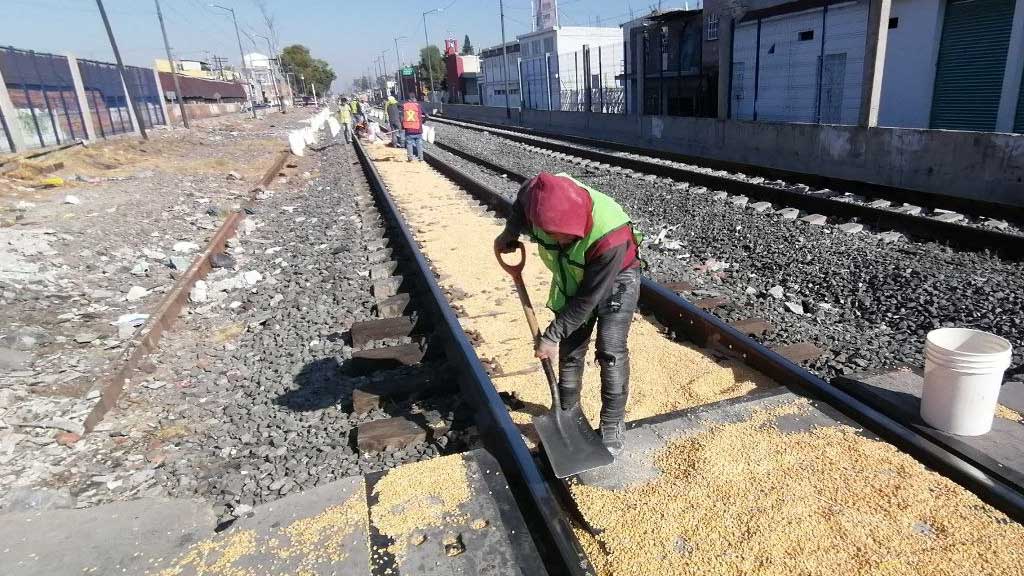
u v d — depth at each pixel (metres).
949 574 2.39
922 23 16.08
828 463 3.07
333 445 3.80
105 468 3.70
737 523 2.72
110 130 25.88
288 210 12.43
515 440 3.22
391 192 13.55
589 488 3.01
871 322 5.27
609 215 2.60
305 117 58.22
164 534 3.03
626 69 31.88
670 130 19.94
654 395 4.10
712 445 3.26
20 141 18.66
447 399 4.23
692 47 26.89
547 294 6.20
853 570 2.43
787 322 5.17
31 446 3.87
